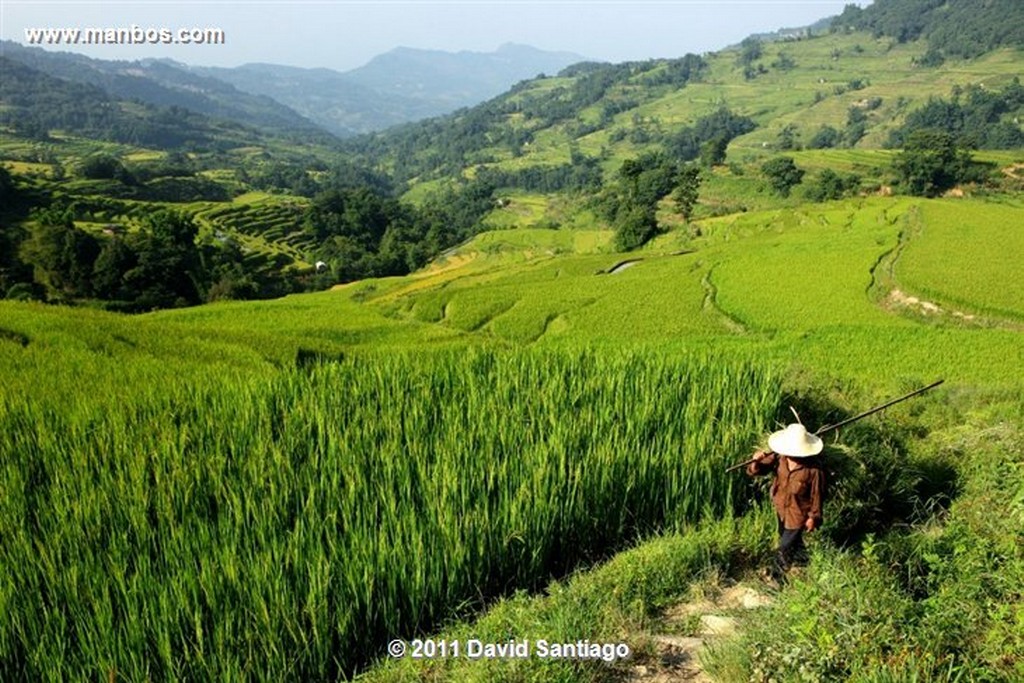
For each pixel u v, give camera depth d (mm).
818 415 10078
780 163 129250
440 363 11297
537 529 6605
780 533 6746
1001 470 8094
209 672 4852
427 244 141375
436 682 5012
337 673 5371
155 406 9664
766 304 42625
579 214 152750
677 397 9281
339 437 7840
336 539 5949
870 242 61375
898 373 25328
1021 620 4363
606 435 8055
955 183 120562
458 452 7301
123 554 5844
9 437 8578
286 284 109875
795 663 4477
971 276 44125
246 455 7809
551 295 52031
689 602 6070
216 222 139125
